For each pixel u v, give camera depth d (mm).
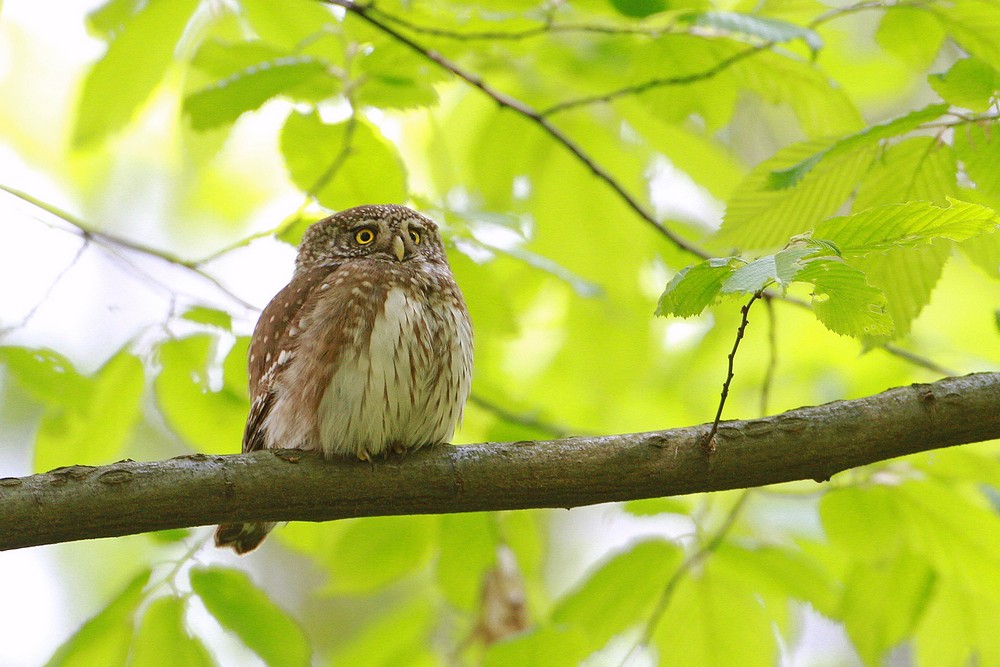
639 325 13156
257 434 8883
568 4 9938
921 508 9008
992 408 7297
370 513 7555
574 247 12125
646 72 9906
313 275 9352
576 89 11930
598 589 9398
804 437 7320
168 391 9281
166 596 8164
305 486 7340
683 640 9367
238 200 15500
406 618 11969
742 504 10398
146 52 9547
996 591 9023
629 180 12172
